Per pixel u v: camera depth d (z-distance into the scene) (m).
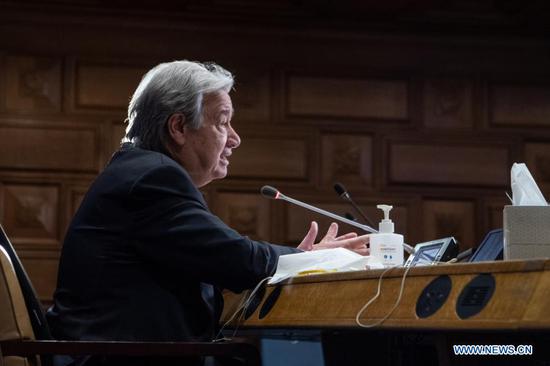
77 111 16.84
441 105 17.81
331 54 17.61
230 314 6.31
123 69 16.98
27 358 5.30
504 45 18.00
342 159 17.45
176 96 6.32
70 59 16.89
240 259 5.80
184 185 5.98
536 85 18.08
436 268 4.50
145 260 5.90
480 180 17.75
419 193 17.58
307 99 17.47
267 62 17.42
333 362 6.41
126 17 16.98
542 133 17.97
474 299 4.20
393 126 17.66
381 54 17.75
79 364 5.64
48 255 16.53
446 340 4.58
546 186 17.86
